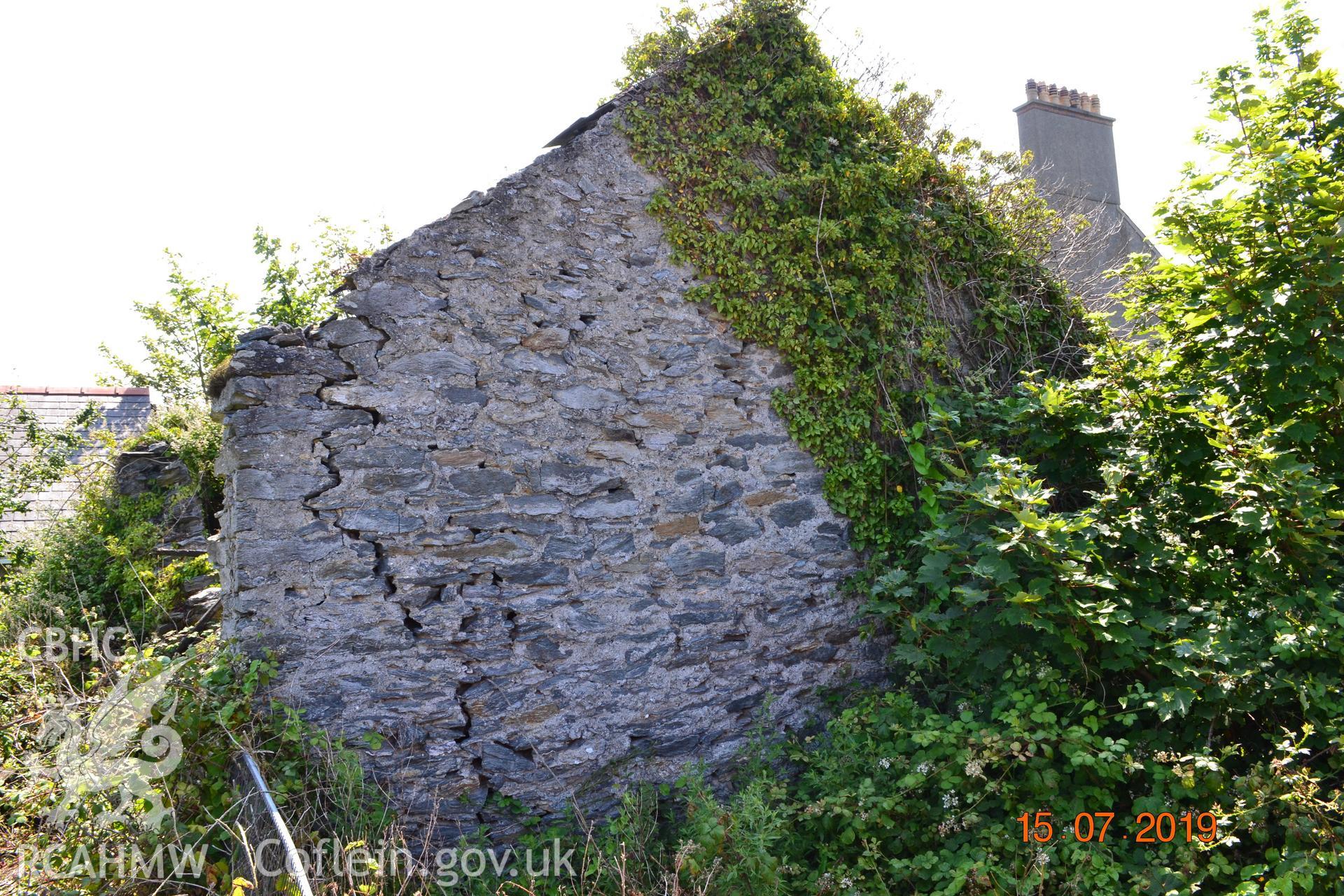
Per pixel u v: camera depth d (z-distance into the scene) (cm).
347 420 435
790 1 564
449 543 450
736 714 511
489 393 464
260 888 328
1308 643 377
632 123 511
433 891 396
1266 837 343
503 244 473
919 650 464
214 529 824
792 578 530
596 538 483
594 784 473
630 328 502
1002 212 644
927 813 412
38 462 1096
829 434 544
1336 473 445
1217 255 452
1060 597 404
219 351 1324
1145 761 389
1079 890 352
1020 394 544
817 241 538
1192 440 454
